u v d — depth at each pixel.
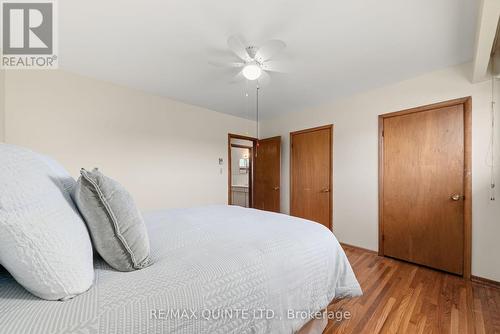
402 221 2.58
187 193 3.50
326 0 1.39
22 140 2.14
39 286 0.58
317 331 1.34
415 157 2.48
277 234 1.28
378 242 2.77
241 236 1.23
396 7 1.45
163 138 3.21
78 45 1.89
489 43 1.51
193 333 0.68
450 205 2.24
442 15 1.52
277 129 4.25
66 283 0.60
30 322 0.52
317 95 3.10
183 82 2.68
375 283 2.03
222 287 0.80
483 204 2.05
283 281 1.02
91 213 0.76
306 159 3.68
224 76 2.51
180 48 1.94
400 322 1.49
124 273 0.77
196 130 3.62
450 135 2.25
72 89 2.42
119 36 1.77
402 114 2.58
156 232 1.28
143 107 2.99
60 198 0.72
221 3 1.42
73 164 2.43
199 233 1.27
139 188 2.96
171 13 1.51
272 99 3.28
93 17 1.55
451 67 2.23
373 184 2.84
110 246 0.78
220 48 1.94
